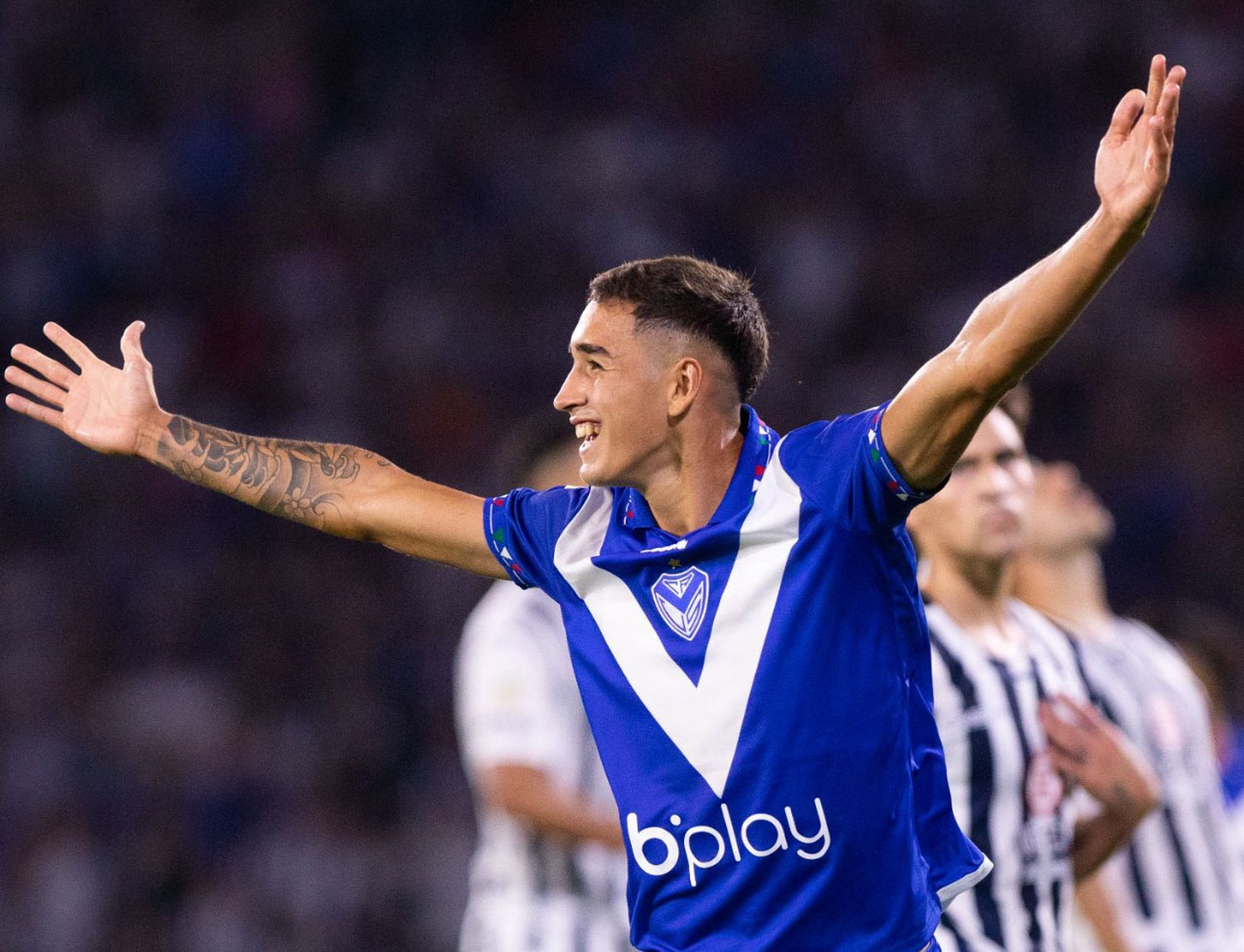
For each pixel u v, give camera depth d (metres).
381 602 38.66
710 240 47.97
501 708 15.52
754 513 9.30
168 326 45.88
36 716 36.94
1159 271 47.44
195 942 32.19
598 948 15.70
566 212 47.94
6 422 41.94
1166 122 8.14
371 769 35.56
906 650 9.51
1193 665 20.89
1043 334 8.45
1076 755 13.33
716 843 9.30
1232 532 41.94
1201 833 17.80
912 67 52.03
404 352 44.75
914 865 9.43
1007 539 13.54
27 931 32.59
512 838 15.88
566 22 52.38
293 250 47.25
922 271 47.78
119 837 34.09
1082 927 17.55
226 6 51.78
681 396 9.48
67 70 50.66
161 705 36.78
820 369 45.16
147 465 41.03
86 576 39.53
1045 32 52.69
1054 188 50.03
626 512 9.83
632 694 9.49
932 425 8.77
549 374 44.50
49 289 46.38
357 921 32.62
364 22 51.81
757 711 9.21
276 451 10.82
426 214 48.09
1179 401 44.22
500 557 10.19
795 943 9.26
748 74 51.41
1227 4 53.75
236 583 39.09
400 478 10.69
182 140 49.34
